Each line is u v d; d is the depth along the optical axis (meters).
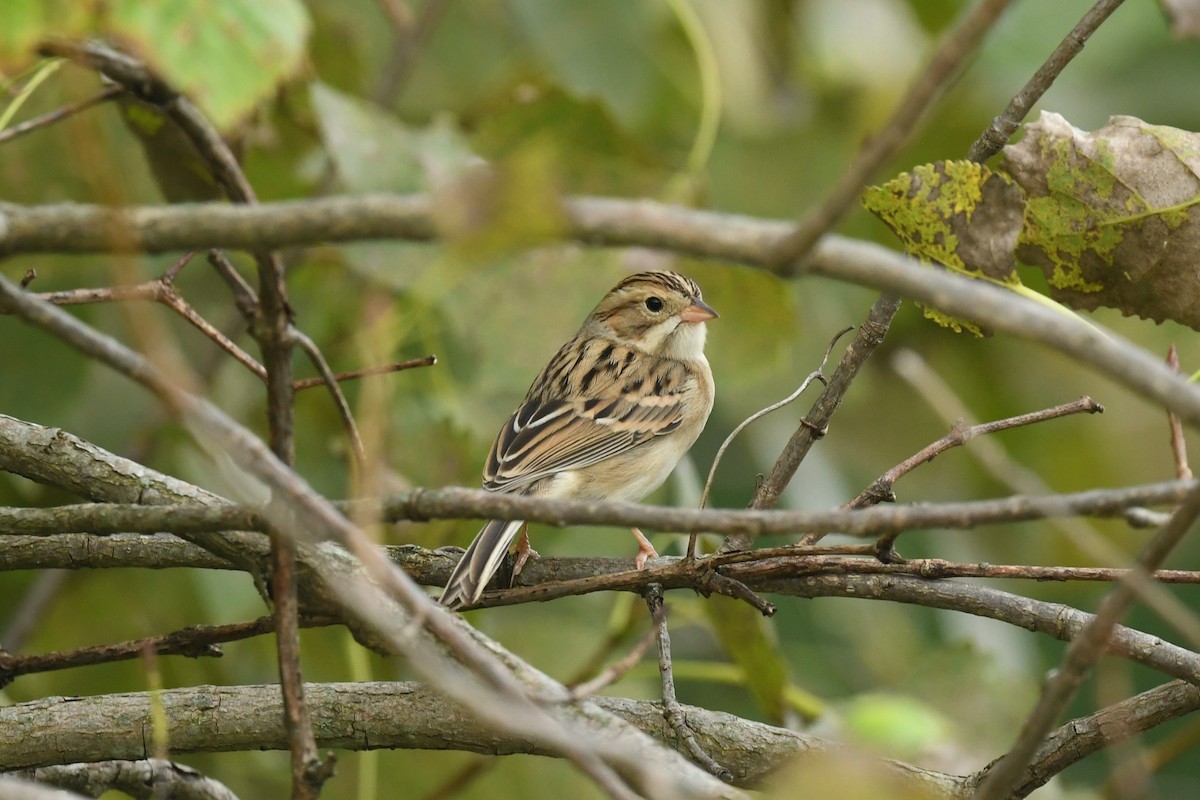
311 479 11.71
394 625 7.66
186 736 8.55
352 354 11.70
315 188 11.08
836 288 14.41
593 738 6.90
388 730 8.52
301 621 8.32
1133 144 8.47
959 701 10.69
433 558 9.20
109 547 8.80
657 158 11.10
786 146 14.42
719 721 8.80
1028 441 14.84
